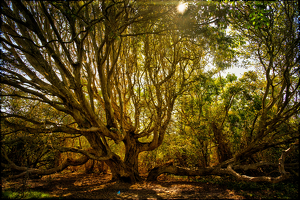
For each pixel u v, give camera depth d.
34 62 10.07
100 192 9.16
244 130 12.84
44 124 9.59
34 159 13.43
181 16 8.91
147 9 9.46
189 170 11.84
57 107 10.07
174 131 15.04
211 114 13.76
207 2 8.61
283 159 8.38
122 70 12.38
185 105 13.13
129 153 12.70
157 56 12.41
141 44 11.77
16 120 10.62
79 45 8.71
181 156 16.00
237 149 13.32
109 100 11.30
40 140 10.38
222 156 13.30
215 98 14.30
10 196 7.11
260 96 12.82
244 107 12.92
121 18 10.16
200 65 13.12
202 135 13.04
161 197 8.12
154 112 12.72
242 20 10.12
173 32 10.37
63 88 9.52
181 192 8.95
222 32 9.16
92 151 11.61
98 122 10.23
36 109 10.98
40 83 9.75
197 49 12.26
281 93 10.28
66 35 10.69
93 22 8.34
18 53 10.09
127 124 12.54
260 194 8.05
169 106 12.39
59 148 9.92
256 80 12.72
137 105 12.20
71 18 8.22
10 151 11.52
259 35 10.54
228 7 8.47
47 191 9.05
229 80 13.08
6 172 9.33
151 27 10.70
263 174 11.61
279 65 11.02
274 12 10.46
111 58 12.12
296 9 9.58
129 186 10.60
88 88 10.40
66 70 8.59
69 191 9.33
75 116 10.73
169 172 12.30
